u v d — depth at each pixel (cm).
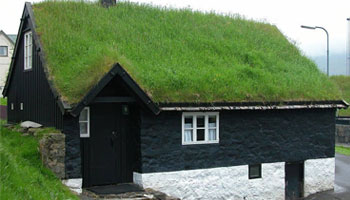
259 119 1520
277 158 1556
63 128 1207
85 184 1277
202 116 1421
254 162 1505
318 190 1669
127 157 1350
